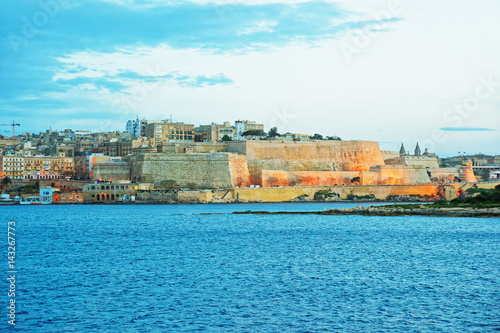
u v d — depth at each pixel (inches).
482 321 2292.1
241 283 2955.2
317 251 4077.3
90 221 6855.3
